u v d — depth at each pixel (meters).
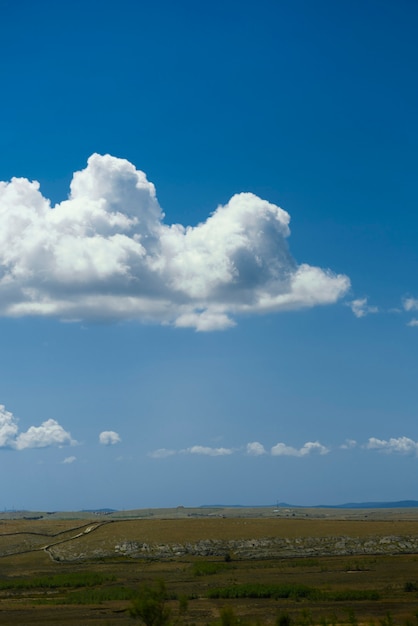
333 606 89.94
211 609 90.56
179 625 74.88
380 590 102.38
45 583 121.75
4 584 121.31
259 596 100.94
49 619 85.44
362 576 119.06
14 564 153.38
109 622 81.62
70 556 156.75
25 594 112.56
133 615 64.88
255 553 154.88
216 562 147.00
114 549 159.38
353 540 160.25
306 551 155.50
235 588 103.00
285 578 120.56
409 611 83.00
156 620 64.81
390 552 153.62
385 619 71.50
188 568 139.75
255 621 78.50
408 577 115.56
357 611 84.62
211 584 117.00
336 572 126.12
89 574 130.50
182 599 70.44
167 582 121.62
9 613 91.25
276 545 159.12
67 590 116.56
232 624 63.81
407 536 161.38
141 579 127.00
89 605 97.75
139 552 157.25
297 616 81.94
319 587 107.56
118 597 103.19
